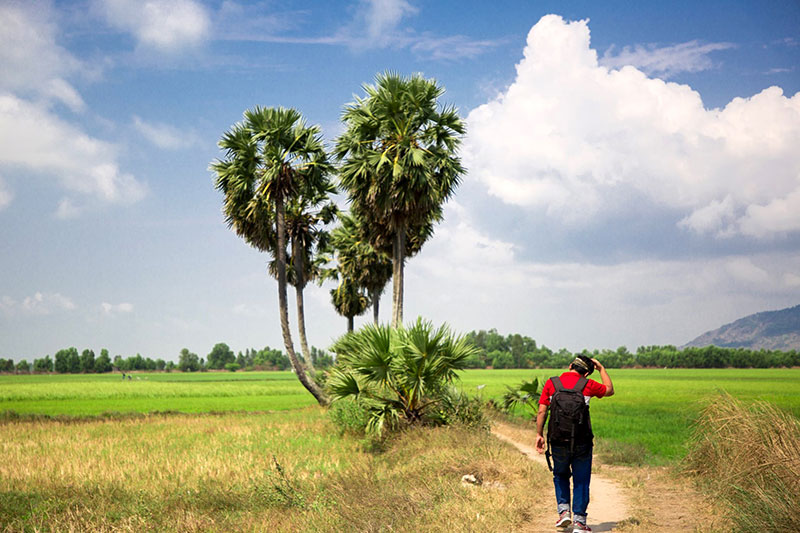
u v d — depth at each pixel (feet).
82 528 28.73
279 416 101.91
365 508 27.63
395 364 58.80
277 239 101.60
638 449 54.24
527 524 24.61
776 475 24.86
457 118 84.38
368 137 85.92
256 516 30.35
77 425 91.76
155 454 56.59
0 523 30.01
